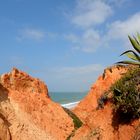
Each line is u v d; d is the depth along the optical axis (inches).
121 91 538.6
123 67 908.0
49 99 1042.1
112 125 563.5
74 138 652.1
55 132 943.7
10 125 791.7
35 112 944.9
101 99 620.4
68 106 3112.7
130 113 521.3
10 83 965.2
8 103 861.2
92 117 629.0
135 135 493.0
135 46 570.6
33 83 1031.0
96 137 584.4
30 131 837.2
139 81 531.8
